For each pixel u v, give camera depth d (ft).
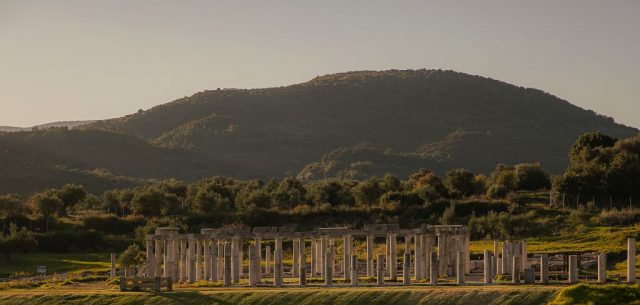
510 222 578.25
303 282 390.63
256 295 348.18
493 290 328.90
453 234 439.63
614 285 309.22
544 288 333.01
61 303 357.61
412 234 426.10
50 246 608.19
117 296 361.71
